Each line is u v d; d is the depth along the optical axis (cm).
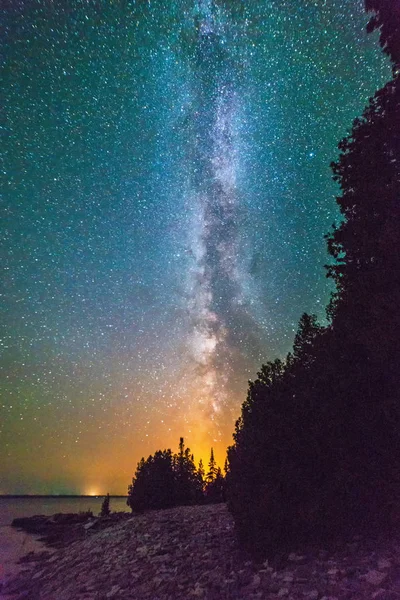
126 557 848
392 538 616
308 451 722
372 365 686
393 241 622
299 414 746
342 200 743
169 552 831
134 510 1872
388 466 667
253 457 769
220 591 583
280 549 696
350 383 692
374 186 684
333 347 720
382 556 555
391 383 666
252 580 597
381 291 645
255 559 696
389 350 628
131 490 1917
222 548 799
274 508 706
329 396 719
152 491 1861
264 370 835
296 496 711
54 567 979
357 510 673
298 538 698
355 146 758
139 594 632
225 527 973
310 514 666
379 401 692
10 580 970
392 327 608
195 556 775
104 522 1869
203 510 1292
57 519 2259
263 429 769
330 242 751
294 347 829
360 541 636
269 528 712
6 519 2639
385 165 718
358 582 497
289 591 521
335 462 711
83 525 1914
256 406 796
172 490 1869
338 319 721
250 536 736
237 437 852
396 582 475
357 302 678
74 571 857
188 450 1962
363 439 696
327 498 679
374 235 676
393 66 763
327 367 707
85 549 1048
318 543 673
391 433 664
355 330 671
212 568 695
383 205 684
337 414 704
